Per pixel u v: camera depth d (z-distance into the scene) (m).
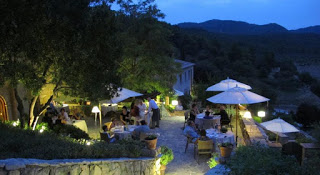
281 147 9.60
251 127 13.55
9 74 8.93
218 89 19.22
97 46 10.63
